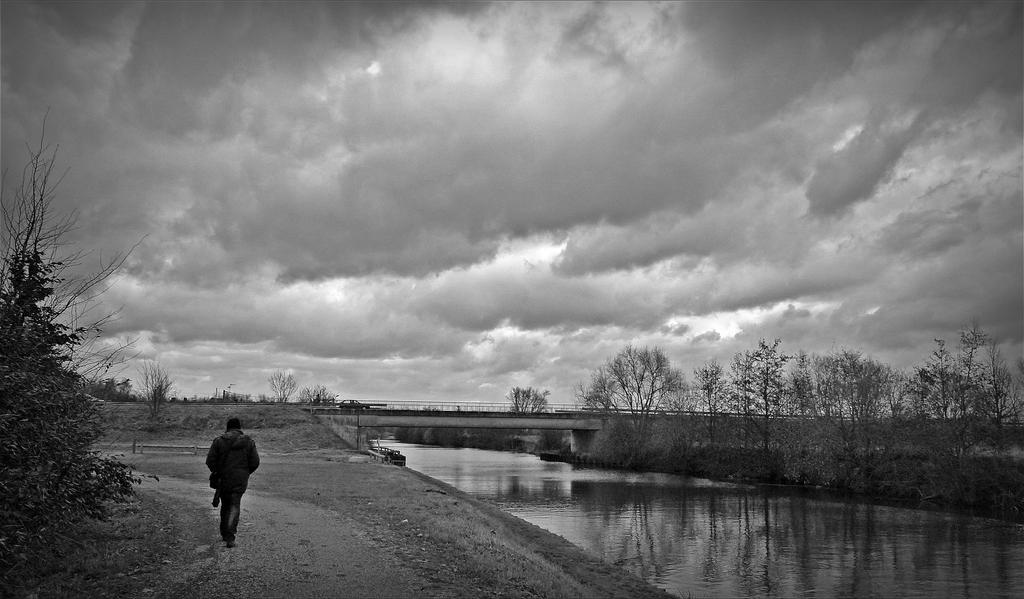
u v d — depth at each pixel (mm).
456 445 145000
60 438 12234
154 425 72312
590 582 18469
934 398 46250
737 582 23531
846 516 39125
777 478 59969
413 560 13695
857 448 54125
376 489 29422
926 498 46156
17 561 11078
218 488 13859
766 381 65188
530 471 70188
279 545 14234
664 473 70438
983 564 26719
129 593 10422
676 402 80688
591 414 91562
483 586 12234
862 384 53938
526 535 25531
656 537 31875
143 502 20188
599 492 50875
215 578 11359
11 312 12305
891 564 26625
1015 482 41781
